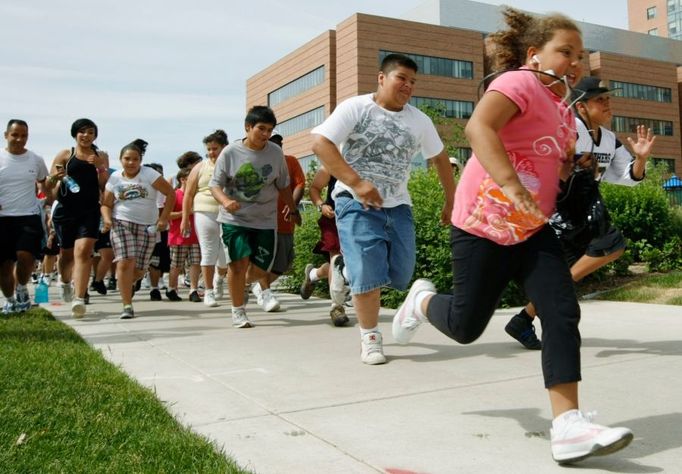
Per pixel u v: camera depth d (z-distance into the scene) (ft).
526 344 15.14
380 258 14.06
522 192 7.70
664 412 9.95
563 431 7.85
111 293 35.19
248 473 7.64
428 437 9.05
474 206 8.77
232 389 11.88
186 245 30.22
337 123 13.64
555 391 8.07
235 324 19.83
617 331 17.08
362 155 14.24
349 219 14.17
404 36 189.16
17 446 8.40
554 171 8.81
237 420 9.98
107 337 17.95
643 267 31.65
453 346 15.79
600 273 27.99
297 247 31.68
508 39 9.39
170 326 20.29
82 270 22.74
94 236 22.97
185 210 26.78
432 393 11.39
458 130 51.08
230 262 19.58
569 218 9.20
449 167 15.24
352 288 14.10
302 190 24.58
